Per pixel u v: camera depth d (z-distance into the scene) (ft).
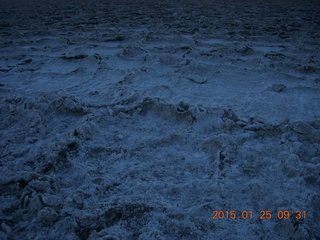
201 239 5.25
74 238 5.27
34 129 9.09
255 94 12.01
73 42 21.72
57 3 54.70
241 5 46.78
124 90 11.94
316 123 9.06
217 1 54.13
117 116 9.71
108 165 7.38
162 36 22.82
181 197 6.28
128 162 7.51
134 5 47.21
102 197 6.28
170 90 12.28
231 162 7.38
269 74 14.30
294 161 7.18
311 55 17.51
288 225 5.40
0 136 8.87
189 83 13.32
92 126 8.78
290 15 34.53
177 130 9.10
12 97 11.21
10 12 40.57
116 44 21.04
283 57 17.10
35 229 5.45
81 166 7.22
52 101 10.22
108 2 53.88
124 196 6.28
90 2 54.90
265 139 8.52
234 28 26.17
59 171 7.14
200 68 15.01
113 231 5.37
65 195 6.30
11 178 6.61
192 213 5.77
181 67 15.26
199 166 7.41
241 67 15.70
